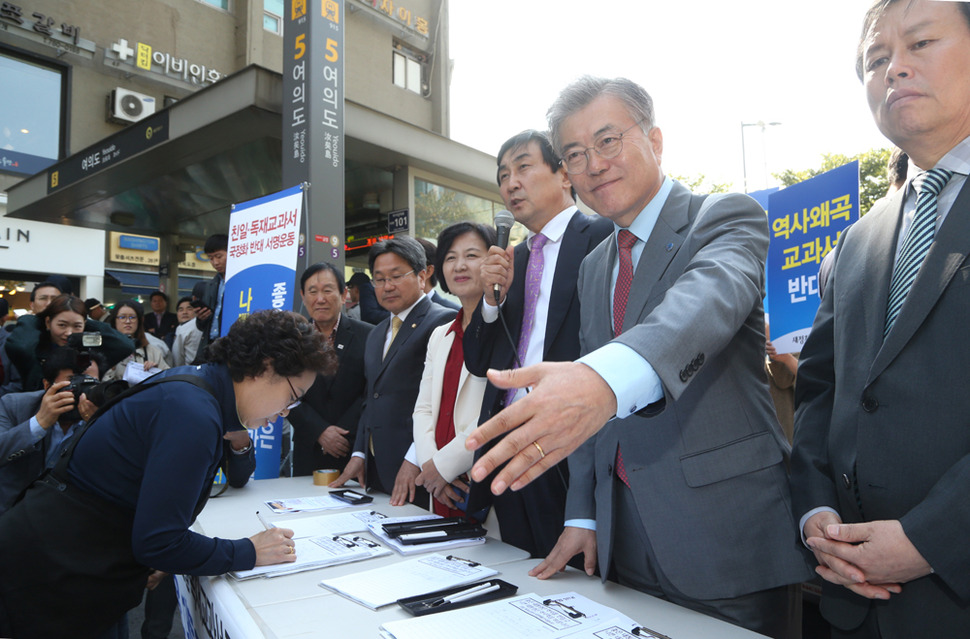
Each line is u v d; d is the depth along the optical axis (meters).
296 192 3.00
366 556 1.30
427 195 5.54
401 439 2.16
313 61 3.51
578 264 1.56
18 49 8.22
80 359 2.17
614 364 0.70
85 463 1.22
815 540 0.86
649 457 1.04
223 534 1.50
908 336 0.85
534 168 1.67
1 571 1.17
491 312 1.67
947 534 0.75
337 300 2.66
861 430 0.90
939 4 0.82
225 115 4.03
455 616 0.93
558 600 1.00
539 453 0.63
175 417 1.20
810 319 1.99
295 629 0.92
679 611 0.99
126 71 9.10
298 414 2.54
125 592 1.26
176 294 8.04
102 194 5.91
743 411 1.04
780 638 1.07
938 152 0.88
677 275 1.04
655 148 1.16
